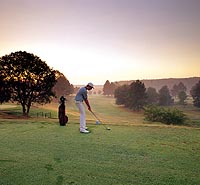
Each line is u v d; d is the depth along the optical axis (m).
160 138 9.77
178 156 7.30
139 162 6.73
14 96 37.56
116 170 6.10
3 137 9.92
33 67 37.59
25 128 12.31
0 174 5.79
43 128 12.32
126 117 84.88
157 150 7.92
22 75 37.16
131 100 112.44
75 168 6.21
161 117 59.53
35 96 39.09
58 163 6.59
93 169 6.16
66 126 13.02
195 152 7.74
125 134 10.59
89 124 13.82
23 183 5.30
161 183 5.34
